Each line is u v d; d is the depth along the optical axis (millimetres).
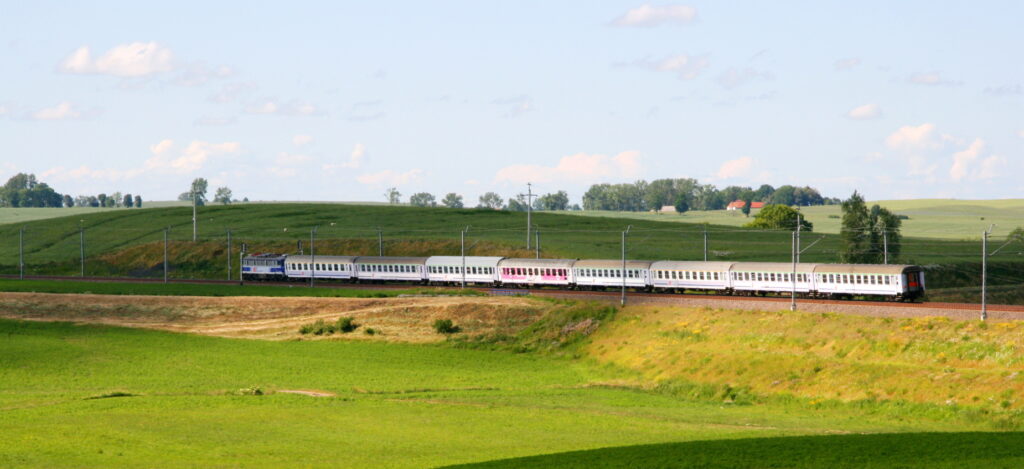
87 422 64062
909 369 73062
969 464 47469
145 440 58438
